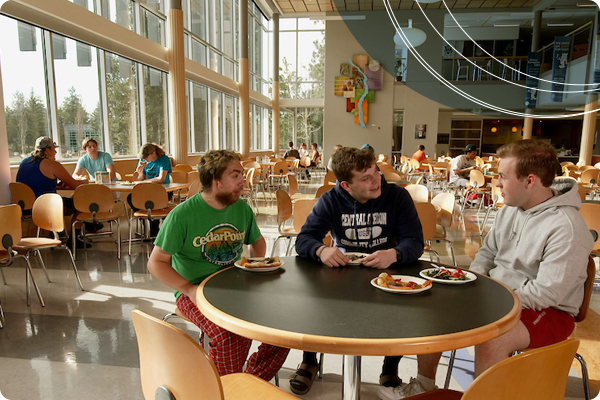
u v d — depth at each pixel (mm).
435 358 1706
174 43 8383
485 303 1217
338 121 16953
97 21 6320
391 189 1959
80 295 3213
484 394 792
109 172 5141
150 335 970
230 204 1810
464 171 8062
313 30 17812
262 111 17000
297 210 3396
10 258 2762
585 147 12961
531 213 1607
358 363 1336
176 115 8516
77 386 1974
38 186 4285
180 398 957
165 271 1694
